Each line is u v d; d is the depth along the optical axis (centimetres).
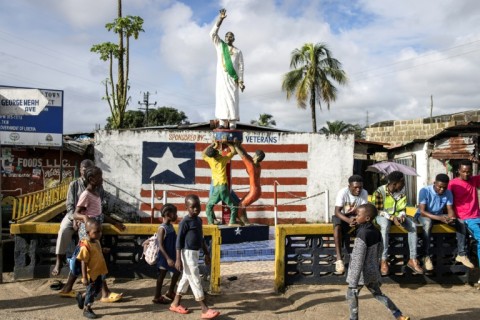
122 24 2183
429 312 561
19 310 559
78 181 657
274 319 541
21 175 1817
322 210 1491
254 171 1017
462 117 2264
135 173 1463
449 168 1548
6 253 787
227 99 980
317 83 2525
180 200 1469
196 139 1479
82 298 554
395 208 656
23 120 741
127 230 664
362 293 634
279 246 648
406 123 2414
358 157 2120
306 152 1505
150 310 563
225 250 877
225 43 983
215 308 578
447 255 699
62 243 652
